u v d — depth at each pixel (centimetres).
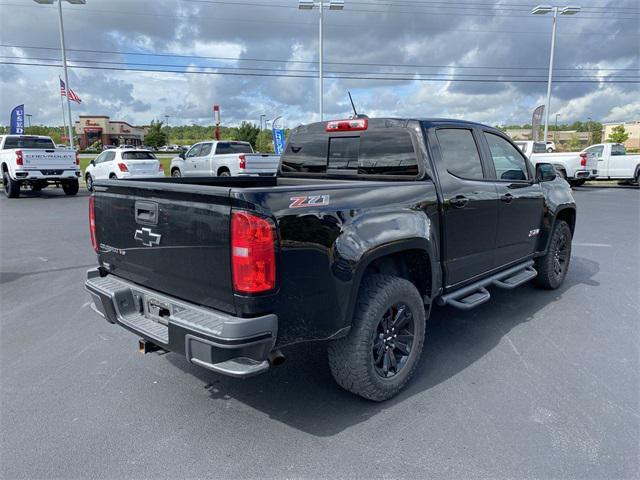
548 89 2612
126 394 356
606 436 295
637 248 848
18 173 1636
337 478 262
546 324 484
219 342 257
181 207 289
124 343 451
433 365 396
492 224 445
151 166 1912
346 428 309
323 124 454
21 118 2531
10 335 471
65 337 465
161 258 311
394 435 300
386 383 334
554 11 2509
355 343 317
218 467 273
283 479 262
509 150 493
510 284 463
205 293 284
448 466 270
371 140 414
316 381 374
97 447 292
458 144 417
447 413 324
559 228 576
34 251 845
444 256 390
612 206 1438
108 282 361
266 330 265
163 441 298
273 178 511
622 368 387
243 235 258
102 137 10050
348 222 303
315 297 287
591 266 718
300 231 276
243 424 316
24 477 266
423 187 367
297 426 313
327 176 456
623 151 2128
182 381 377
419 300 353
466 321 495
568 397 342
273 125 2070
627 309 526
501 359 406
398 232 332
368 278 335
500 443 290
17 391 361
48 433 307
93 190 374
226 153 1995
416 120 388
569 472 263
